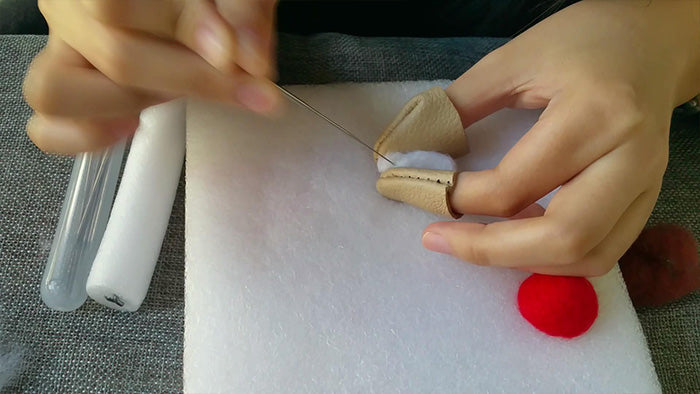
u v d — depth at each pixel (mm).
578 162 232
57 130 235
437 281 268
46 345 267
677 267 281
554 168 233
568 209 227
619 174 227
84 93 223
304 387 246
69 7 208
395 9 365
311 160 285
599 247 240
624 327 267
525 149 235
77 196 285
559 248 226
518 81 260
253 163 280
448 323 262
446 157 270
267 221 270
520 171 235
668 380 282
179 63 212
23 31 344
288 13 363
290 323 254
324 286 261
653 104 236
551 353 261
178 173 293
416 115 266
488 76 263
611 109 229
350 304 260
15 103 310
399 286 266
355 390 247
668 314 291
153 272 280
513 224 236
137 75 213
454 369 255
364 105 301
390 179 267
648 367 263
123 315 274
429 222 278
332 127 293
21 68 317
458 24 361
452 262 272
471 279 270
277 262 263
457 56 326
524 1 338
